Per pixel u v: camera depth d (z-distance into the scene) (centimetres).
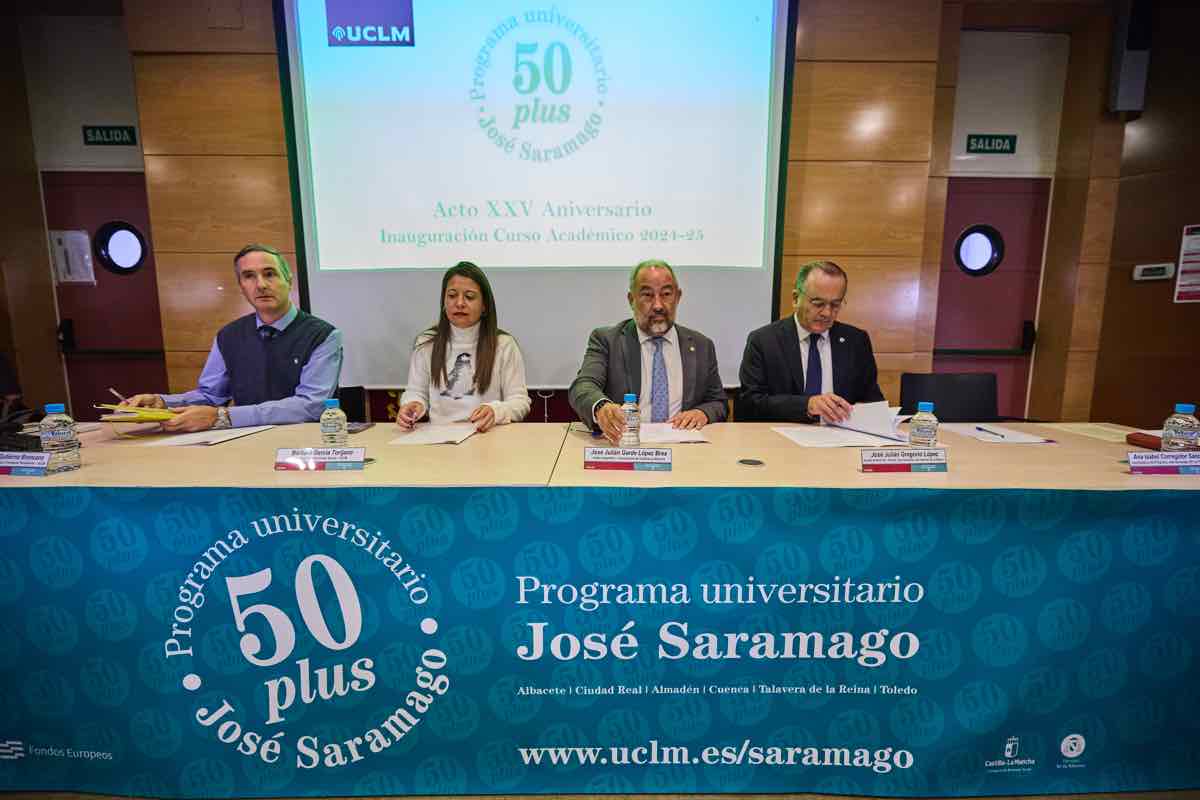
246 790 107
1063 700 105
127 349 327
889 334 276
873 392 210
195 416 149
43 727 105
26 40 300
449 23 238
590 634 103
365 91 243
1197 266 259
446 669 104
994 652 104
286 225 262
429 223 253
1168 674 105
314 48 239
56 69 303
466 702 106
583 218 254
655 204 254
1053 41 309
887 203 266
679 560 101
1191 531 101
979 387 216
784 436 142
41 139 308
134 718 105
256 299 192
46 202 312
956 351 340
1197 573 102
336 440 128
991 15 291
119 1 287
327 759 107
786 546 100
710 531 100
